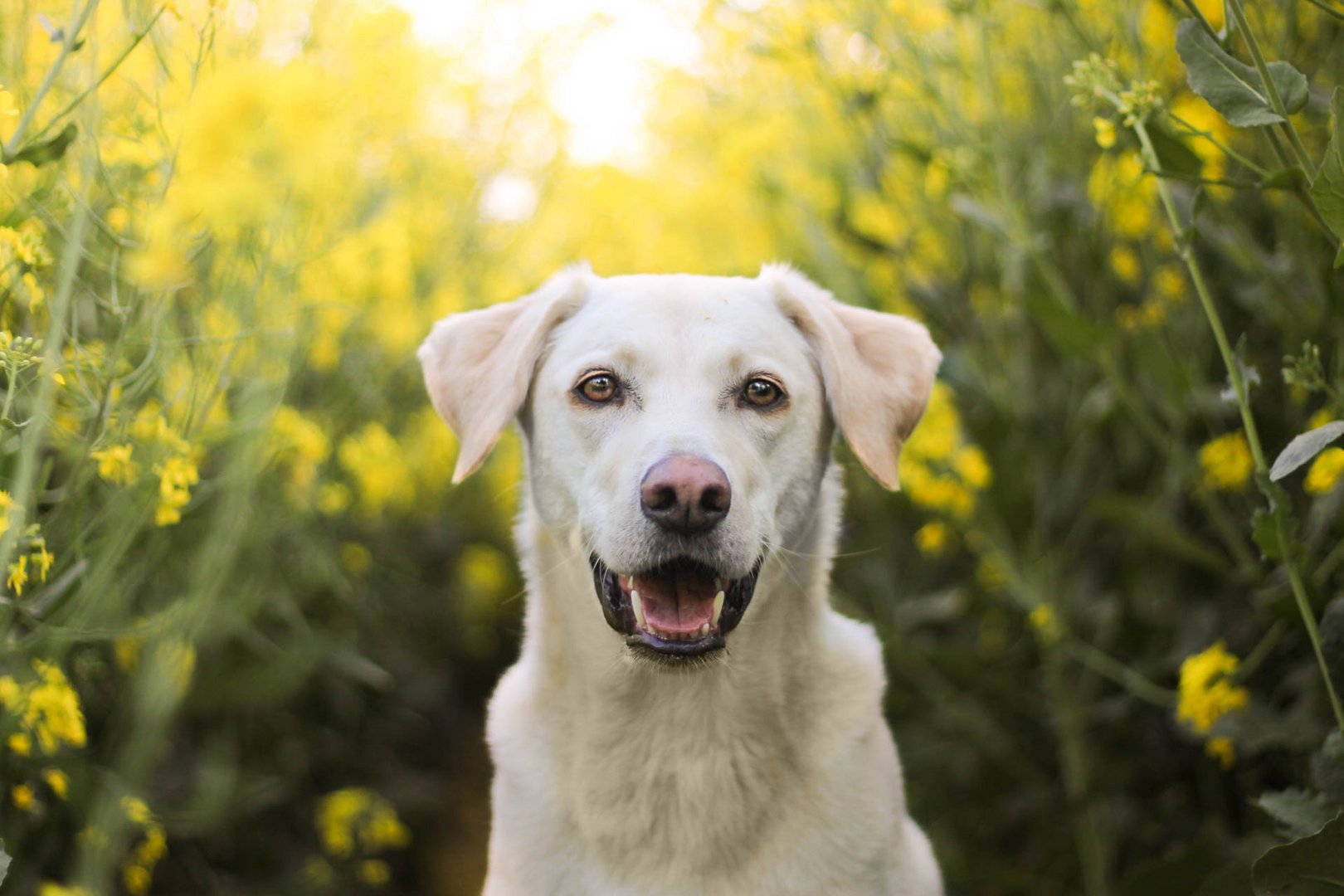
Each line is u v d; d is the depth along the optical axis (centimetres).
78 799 322
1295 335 351
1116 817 405
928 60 407
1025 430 420
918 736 443
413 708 548
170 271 261
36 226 280
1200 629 383
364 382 464
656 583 262
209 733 443
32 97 287
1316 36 375
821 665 282
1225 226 365
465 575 589
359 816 457
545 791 279
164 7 249
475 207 548
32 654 301
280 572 443
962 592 436
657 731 270
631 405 271
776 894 268
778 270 310
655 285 285
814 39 438
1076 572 429
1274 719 316
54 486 356
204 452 341
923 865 300
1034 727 430
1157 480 413
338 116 419
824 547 295
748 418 273
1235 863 317
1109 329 350
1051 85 424
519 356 287
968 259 433
